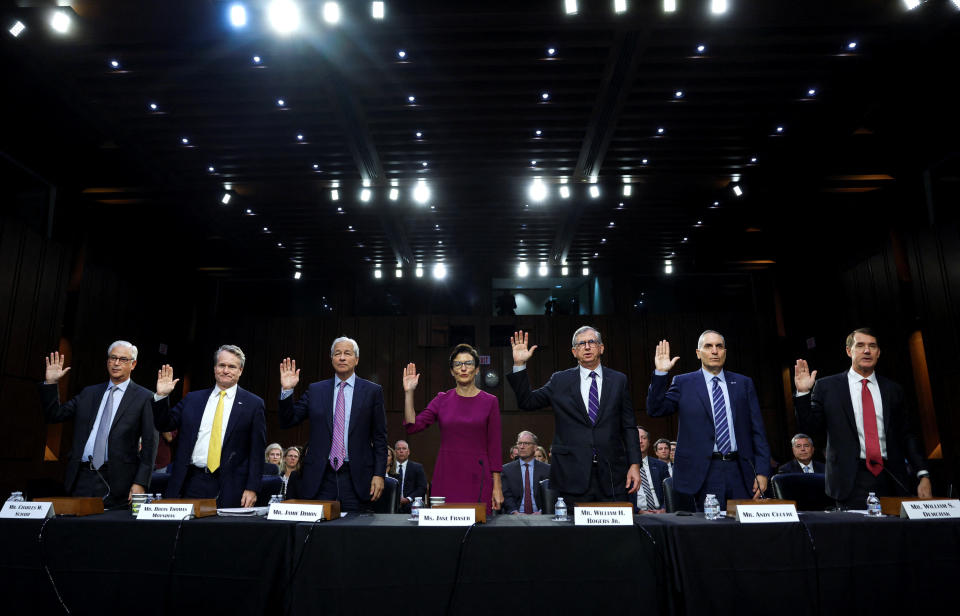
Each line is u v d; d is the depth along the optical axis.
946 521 2.19
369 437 3.60
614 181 10.52
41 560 2.19
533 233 12.82
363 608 2.02
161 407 3.32
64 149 9.52
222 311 15.80
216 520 2.21
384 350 14.60
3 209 9.51
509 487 5.52
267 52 7.37
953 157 9.15
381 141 9.39
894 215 10.16
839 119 8.49
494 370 14.37
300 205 11.35
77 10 6.65
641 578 2.04
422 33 7.07
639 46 7.10
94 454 3.81
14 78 7.71
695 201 11.15
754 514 2.18
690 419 3.31
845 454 3.24
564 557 2.05
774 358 14.06
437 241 13.30
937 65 7.27
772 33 6.96
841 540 2.11
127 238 12.53
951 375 8.80
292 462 6.30
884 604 2.08
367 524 2.14
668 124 8.82
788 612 2.02
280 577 2.08
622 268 14.91
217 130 9.07
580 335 3.23
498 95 8.31
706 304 15.30
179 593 2.10
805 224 11.70
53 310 9.88
